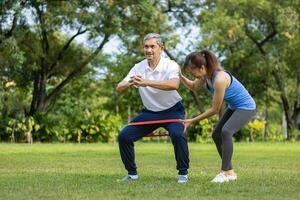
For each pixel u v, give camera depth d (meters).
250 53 33.16
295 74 34.28
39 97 30.39
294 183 7.68
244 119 7.79
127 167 8.12
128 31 28.66
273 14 31.97
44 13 28.23
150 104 7.88
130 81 7.70
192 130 30.77
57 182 7.77
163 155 14.89
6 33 27.47
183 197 6.35
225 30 30.73
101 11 27.30
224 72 7.72
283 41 32.84
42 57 29.64
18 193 6.67
